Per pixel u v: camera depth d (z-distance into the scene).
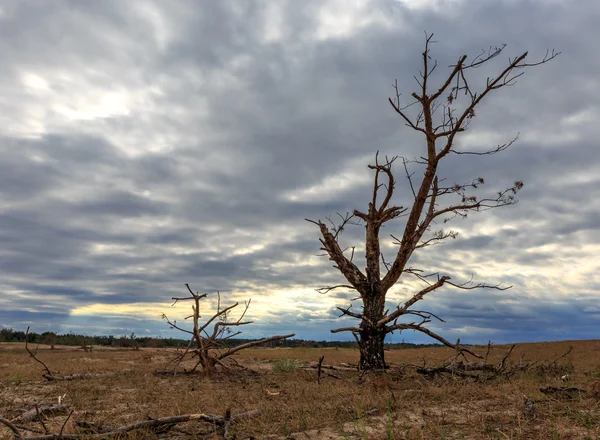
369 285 14.45
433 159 13.60
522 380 10.71
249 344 15.60
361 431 6.04
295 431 6.27
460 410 7.28
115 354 24.72
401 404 8.00
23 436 5.46
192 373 14.96
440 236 14.41
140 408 8.32
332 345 32.31
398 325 13.82
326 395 9.25
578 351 21.81
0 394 10.13
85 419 6.77
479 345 27.00
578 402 7.38
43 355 23.58
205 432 6.36
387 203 14.88
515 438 5.38
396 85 13.31
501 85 12.84
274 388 11.09
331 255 14.99
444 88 13.02
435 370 12.50
